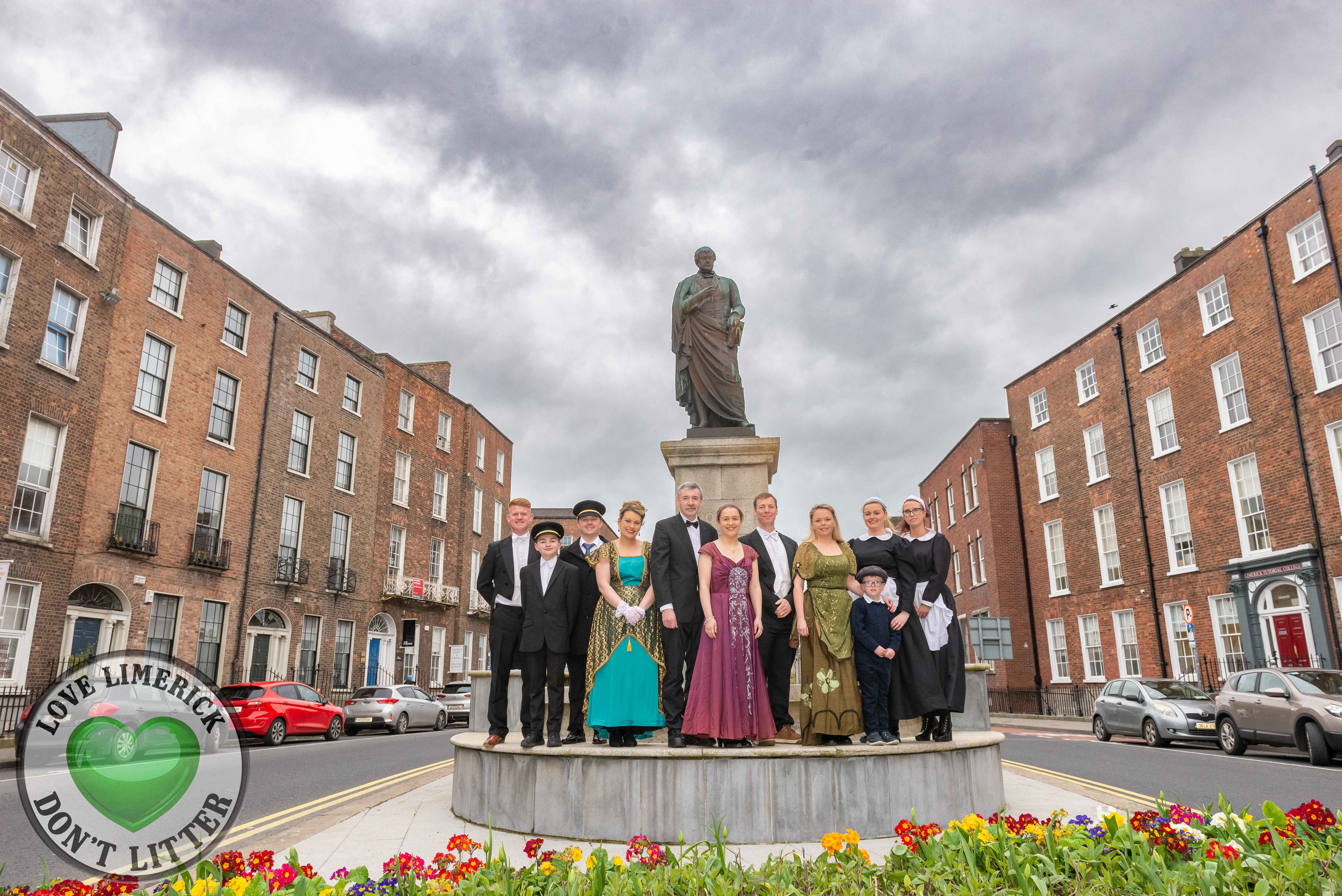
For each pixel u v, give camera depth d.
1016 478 28.64
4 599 14.25
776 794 4.84
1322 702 10.77
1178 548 20.59
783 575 5.82
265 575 21.19
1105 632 23.34
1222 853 3.43
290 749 14.53
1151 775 9.29
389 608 26.83
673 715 5.25
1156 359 21.56
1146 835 3.70
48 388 15.30
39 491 15.17
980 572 30.48
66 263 15.82
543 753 5.09
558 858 3.63
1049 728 20.72
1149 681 15.12
